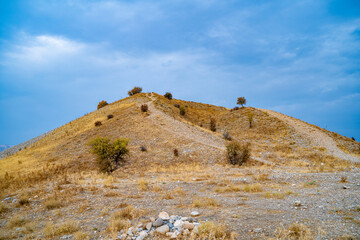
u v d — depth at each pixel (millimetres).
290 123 57469
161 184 14383
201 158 29297
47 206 9492
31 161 33750
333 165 26281
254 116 65125
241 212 7387
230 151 27516
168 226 6172
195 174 19453
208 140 39000
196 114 74125
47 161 32312
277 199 9258
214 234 5301
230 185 13266
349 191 9992
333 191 10227
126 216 7617
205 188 12906
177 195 10914
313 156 33375
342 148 40844
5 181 16125
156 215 7488
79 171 25859
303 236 5094
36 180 16141
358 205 7348
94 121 52125
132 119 47438
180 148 33125
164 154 31000
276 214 6984
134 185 14109
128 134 39406
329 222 5965
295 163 28484
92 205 9578
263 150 35969
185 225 5992
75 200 10414
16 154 42406
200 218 6836
